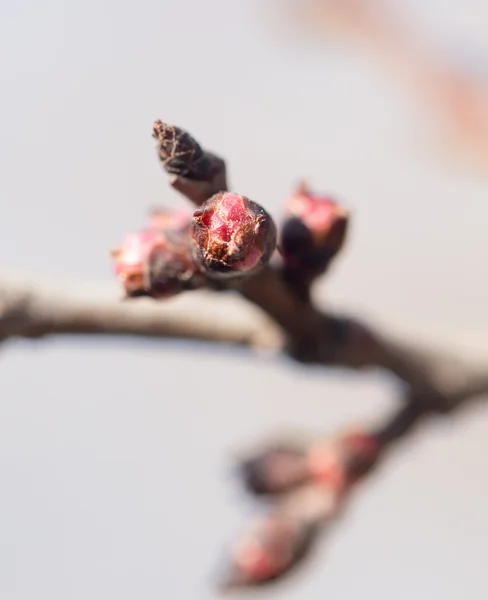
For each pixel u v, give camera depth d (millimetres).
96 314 97
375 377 113
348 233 98
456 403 114
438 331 114
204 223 83
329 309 107
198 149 86
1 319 94
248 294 98
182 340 101
